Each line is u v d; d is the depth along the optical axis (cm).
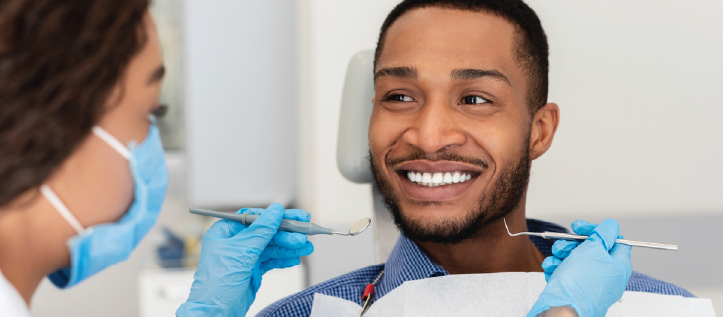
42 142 41
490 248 85
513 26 82
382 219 110
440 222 81
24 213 45
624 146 131
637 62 131
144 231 56
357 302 90
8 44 39
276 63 199
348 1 148
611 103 132
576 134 132
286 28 198
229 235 79
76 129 42
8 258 46
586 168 132
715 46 128
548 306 60
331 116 149
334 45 149
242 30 197
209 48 195
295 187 199
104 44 42
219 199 199
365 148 106
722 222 129
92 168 47
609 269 65
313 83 149
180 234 194
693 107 129
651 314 78
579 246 69
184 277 170
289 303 93
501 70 80
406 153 82
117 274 210
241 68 197
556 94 132
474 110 80
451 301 77
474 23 80
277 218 75
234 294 75
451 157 79
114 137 48
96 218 49
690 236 130
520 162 83
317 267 148
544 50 89
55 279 54
